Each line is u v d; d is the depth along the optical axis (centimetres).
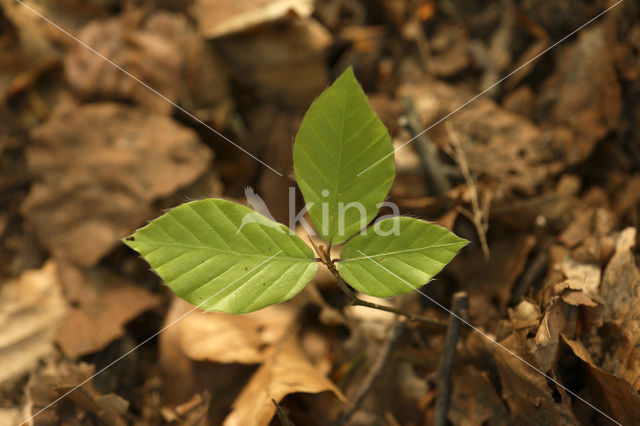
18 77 59
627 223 49
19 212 55
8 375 48
